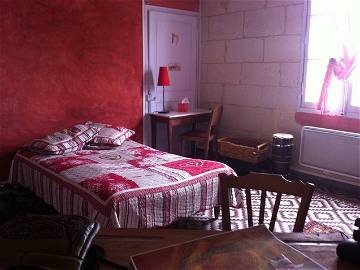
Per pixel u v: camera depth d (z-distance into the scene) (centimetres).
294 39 402
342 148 366
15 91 354
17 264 92
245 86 460
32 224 106
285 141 391
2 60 342
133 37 430
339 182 383
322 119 390
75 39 384
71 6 375
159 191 242
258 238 115
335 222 299
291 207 331
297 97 408
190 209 262
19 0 342
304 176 412
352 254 104
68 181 261
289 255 105
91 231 104
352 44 356
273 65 426
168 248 109
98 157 320
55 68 375
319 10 380
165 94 478
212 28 488
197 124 510
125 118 440
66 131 358
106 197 227
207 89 509
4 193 321
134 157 322
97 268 102
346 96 368
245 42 451
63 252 96
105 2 399
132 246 115
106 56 410
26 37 352
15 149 363
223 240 113
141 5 430
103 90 414
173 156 328
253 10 436
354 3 349
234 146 421
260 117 450
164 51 466
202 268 97
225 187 157
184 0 476
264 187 153
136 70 440
